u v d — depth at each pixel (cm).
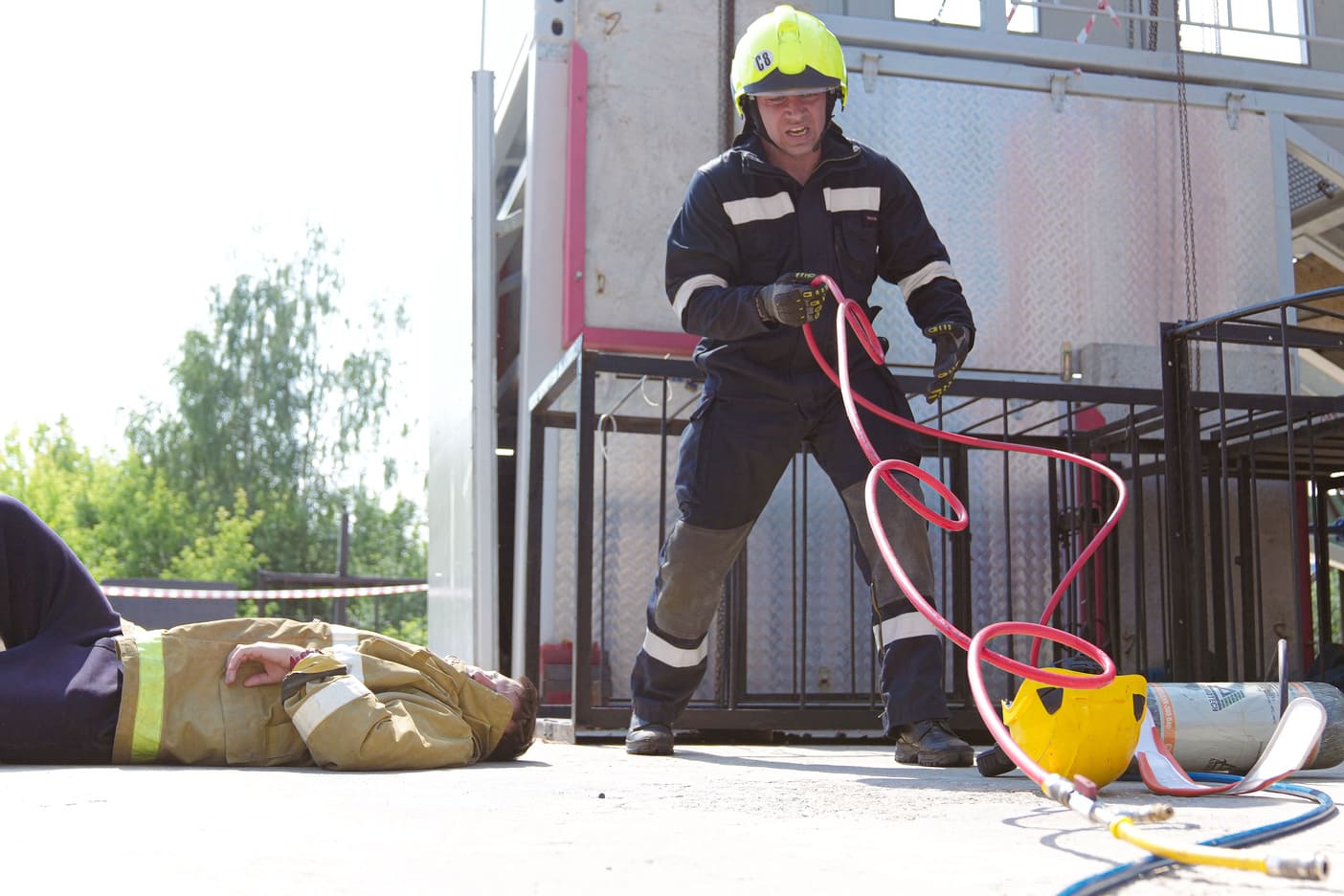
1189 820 171
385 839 148
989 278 561
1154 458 559
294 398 3453
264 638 284
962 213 562
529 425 538
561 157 550
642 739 339
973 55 573
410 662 296
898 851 141
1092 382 550
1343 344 443
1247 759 262
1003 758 254
